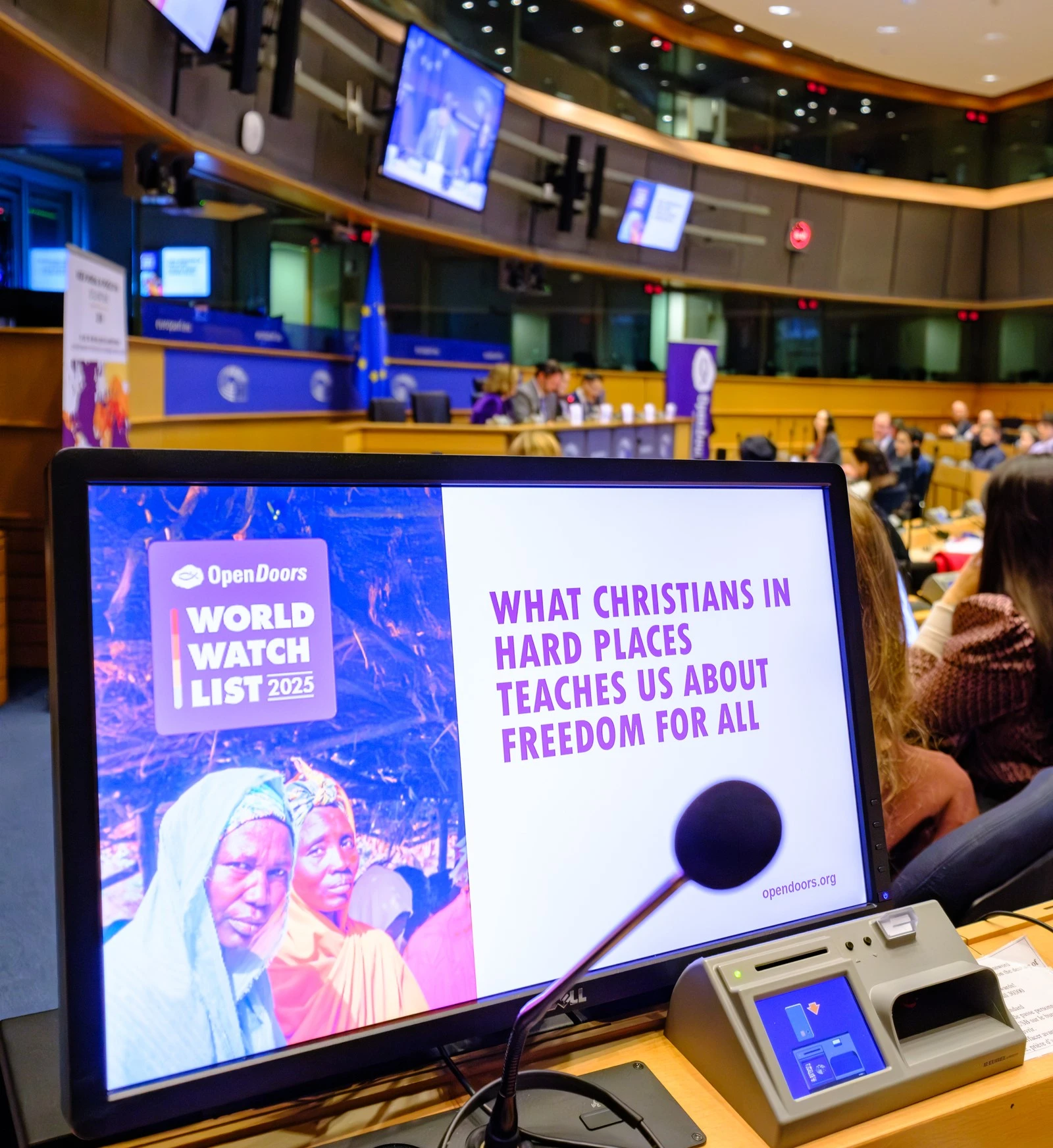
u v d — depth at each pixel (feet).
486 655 2.22
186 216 25.11
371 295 28.27
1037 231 45.01
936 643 6.37
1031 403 46.80
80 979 1.73
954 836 3.47
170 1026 1.80
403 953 2.03
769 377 43.96
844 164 43.27
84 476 1.83
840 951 2.33
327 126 24.81
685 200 37.73
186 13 16.37
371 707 2.07
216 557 1.96
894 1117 2.16
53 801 1.77
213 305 25.93
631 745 2.35
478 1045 2.37
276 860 1.94
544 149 32.91
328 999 1.94
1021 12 33.24
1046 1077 2.34
